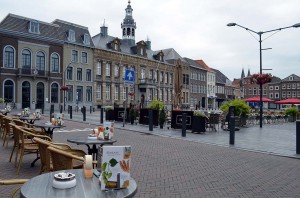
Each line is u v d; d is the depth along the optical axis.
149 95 52.72
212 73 76.38
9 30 33.28
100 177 2.72
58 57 38.38
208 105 73.19
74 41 40.34
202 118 14.71
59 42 38.28
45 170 4.45
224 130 16.59
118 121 20.02
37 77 36.03
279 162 8.27
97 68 44.03
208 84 74.19
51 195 2.44
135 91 50.69
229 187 5.69
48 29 37.69
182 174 6.54
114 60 46.59
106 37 48.28
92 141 5.67
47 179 2.92
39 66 36.50
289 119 28.02
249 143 11.68
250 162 8.12
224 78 87.69
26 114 12.80
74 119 21.08
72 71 40.06
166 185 5.67
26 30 35.22
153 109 17.23
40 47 36.41
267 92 85.19
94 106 42.81
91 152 5.99
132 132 14.61
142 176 6.27
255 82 19.22
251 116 22.31
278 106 82.62
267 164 7.94
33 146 6.46
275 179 6.39
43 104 36.69
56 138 11.23
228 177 6.43
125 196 2.50
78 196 2.45
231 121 11.31
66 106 39.12
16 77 34.12
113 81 46.25
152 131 14.75
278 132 16.30
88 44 42.03
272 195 5.29
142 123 18.09
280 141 12.45
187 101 64.50
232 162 8.05
